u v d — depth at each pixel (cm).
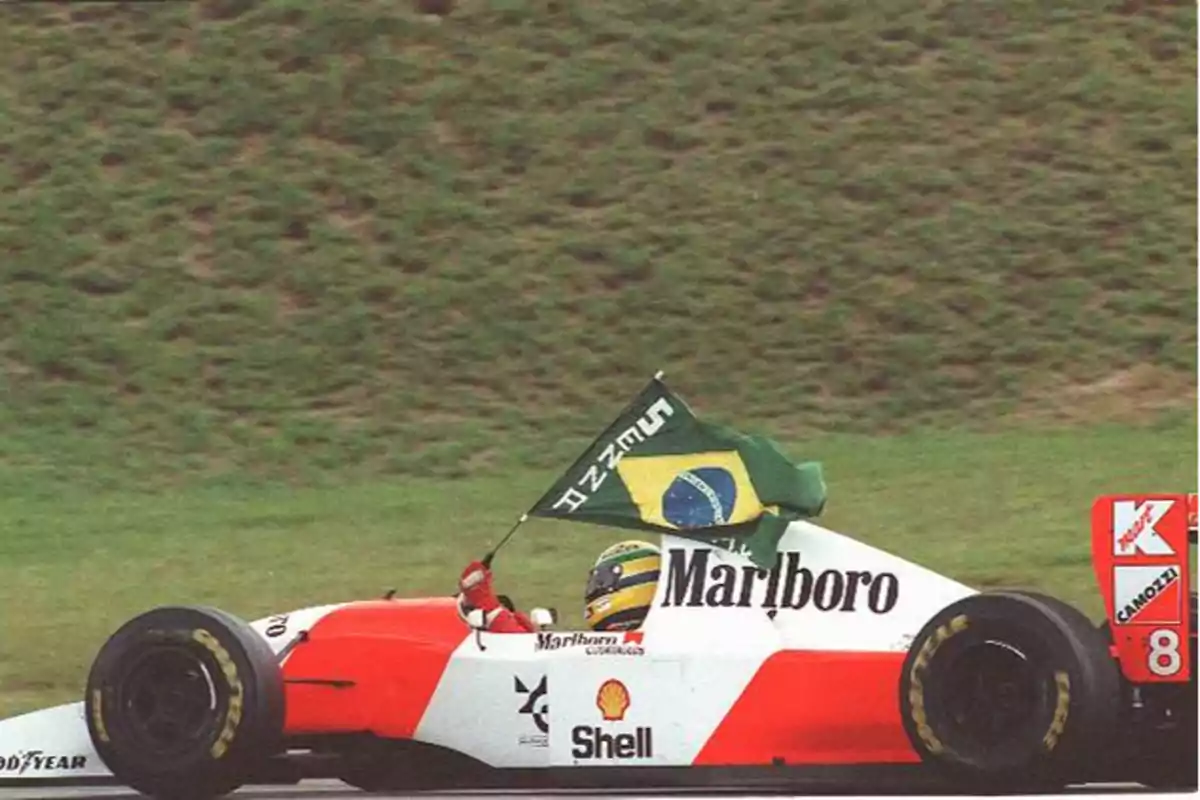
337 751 3086
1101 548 2727
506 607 3105
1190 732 2836
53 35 11288
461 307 9269
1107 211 9806
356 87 10812
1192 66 10781
